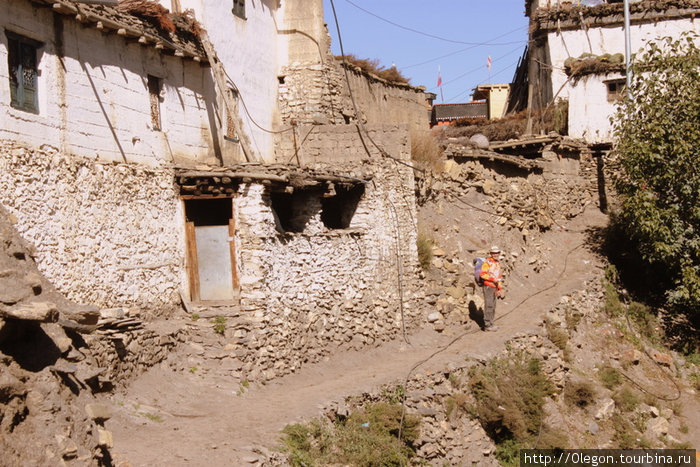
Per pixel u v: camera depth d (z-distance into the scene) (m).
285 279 16.44
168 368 13.88
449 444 15.89
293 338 16.33
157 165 16.03
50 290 9.93
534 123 33.06
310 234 17.50
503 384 17.94
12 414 7.45
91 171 13.82
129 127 15.16
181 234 16.44
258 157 21.11
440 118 46.84
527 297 23.86
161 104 16.52
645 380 22.50
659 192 24.47
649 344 24.19
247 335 15.25
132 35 14.92
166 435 11.45
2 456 7.00
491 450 16.80
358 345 18.11
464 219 24.48
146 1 15.63
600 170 31.34
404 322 19.67
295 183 16.62
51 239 12.69
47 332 8.84
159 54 16.36
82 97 13.80
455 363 17.58
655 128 24.02
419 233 22.11
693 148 23.84
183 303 16.08
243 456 10.83
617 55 31.94
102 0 13.64
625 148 24.92
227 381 14.30
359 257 18.88
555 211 29.14
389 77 27.64
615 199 30.89
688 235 24.02
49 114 12.95
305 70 22.73
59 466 7.45
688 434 20.56
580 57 32.72
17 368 8.02
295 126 21.75
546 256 26.91
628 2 30.27
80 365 9.25
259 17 21.69
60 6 12.91
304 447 12.16
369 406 14.84
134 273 14.80
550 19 33.47
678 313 25.11
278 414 13.03
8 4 12.10
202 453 10.75
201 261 16.73
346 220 19.59
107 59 14.58
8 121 12.01
